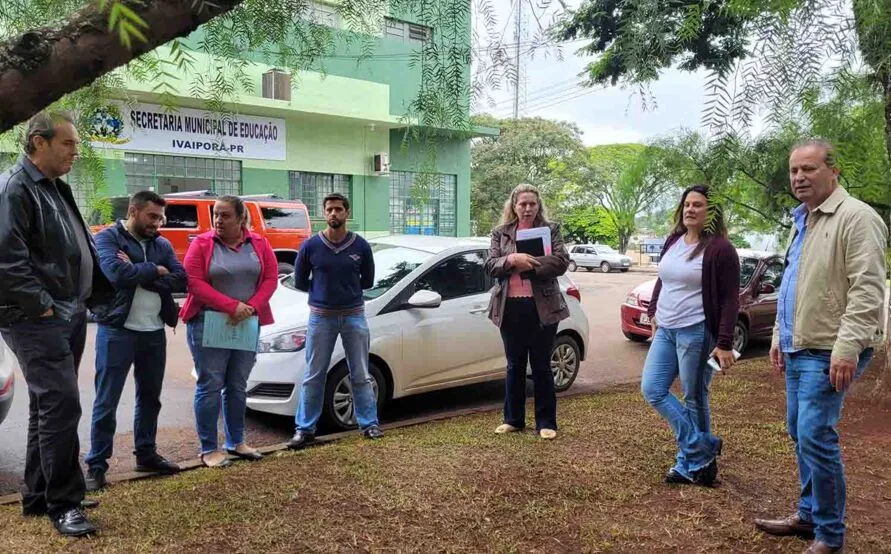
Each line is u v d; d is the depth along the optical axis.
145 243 3.88
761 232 3.65
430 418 5.38
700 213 2.75
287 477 3.89
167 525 3.21
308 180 18.30
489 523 3.31
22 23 1.99
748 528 3.28
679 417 3.83
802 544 3.12
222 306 4.02
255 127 16.75
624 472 4.02
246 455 4.28
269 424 5.48
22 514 3.29
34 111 1.16
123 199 5.80
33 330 2.91
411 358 5.61
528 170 31.75
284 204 13.96
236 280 4.12
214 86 2.21
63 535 3.04
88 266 3.16
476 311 6.04
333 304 4.59
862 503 3.62
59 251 2.92
